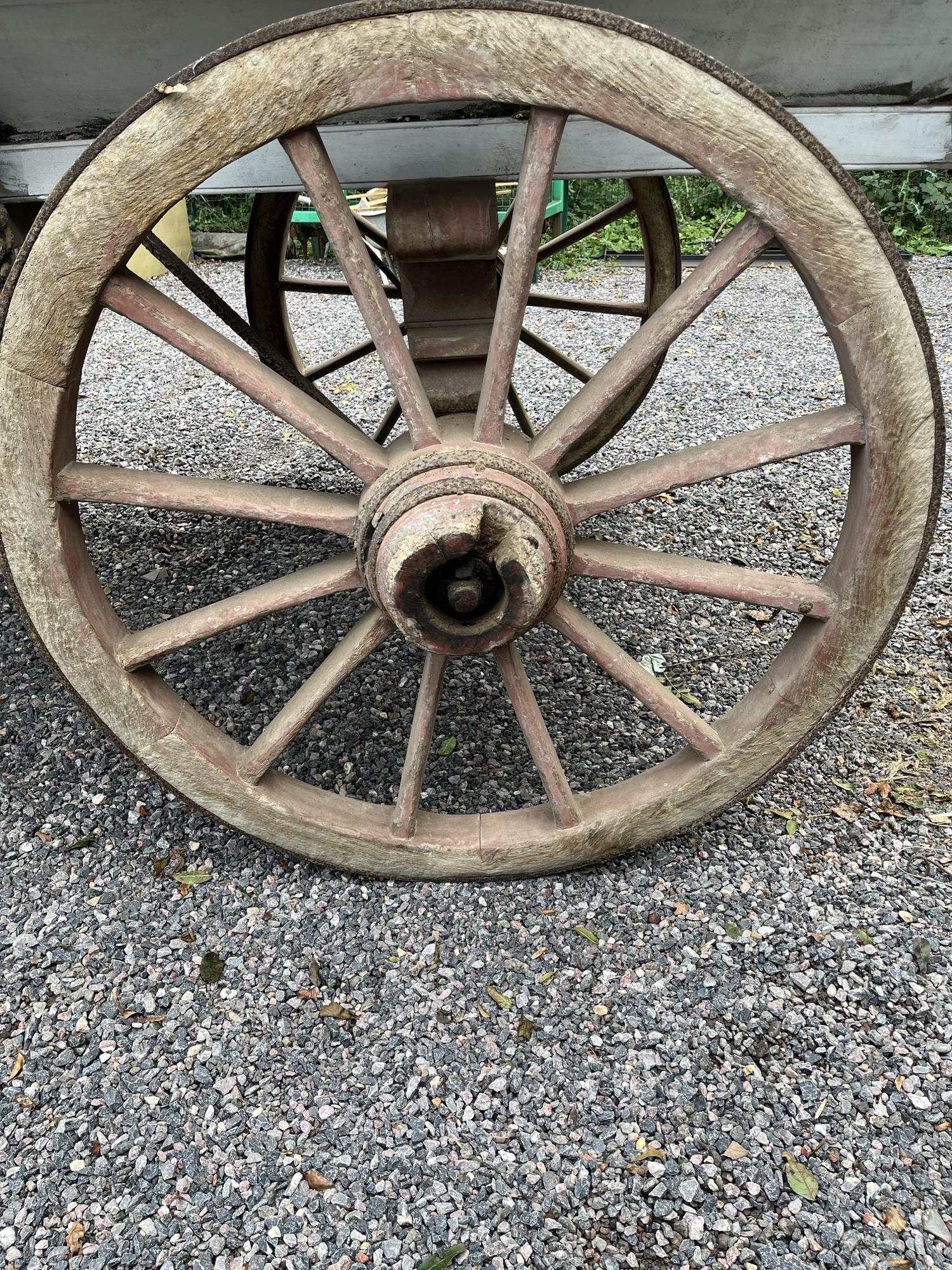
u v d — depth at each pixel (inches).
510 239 41.9
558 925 59.1
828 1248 43.6
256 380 45.4
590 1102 49.9
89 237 40.9
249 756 55.7
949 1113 48.7
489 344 53.5
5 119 49.0
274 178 51.6
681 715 54.2
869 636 50.7
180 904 60.8
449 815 61.1
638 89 38.4
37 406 44.5
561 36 37.6
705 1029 53.2
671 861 63.3
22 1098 49.9
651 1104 49.8
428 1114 49.6
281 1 43.5
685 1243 43.9
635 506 110.2
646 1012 54.2
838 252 41.0
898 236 262.4
